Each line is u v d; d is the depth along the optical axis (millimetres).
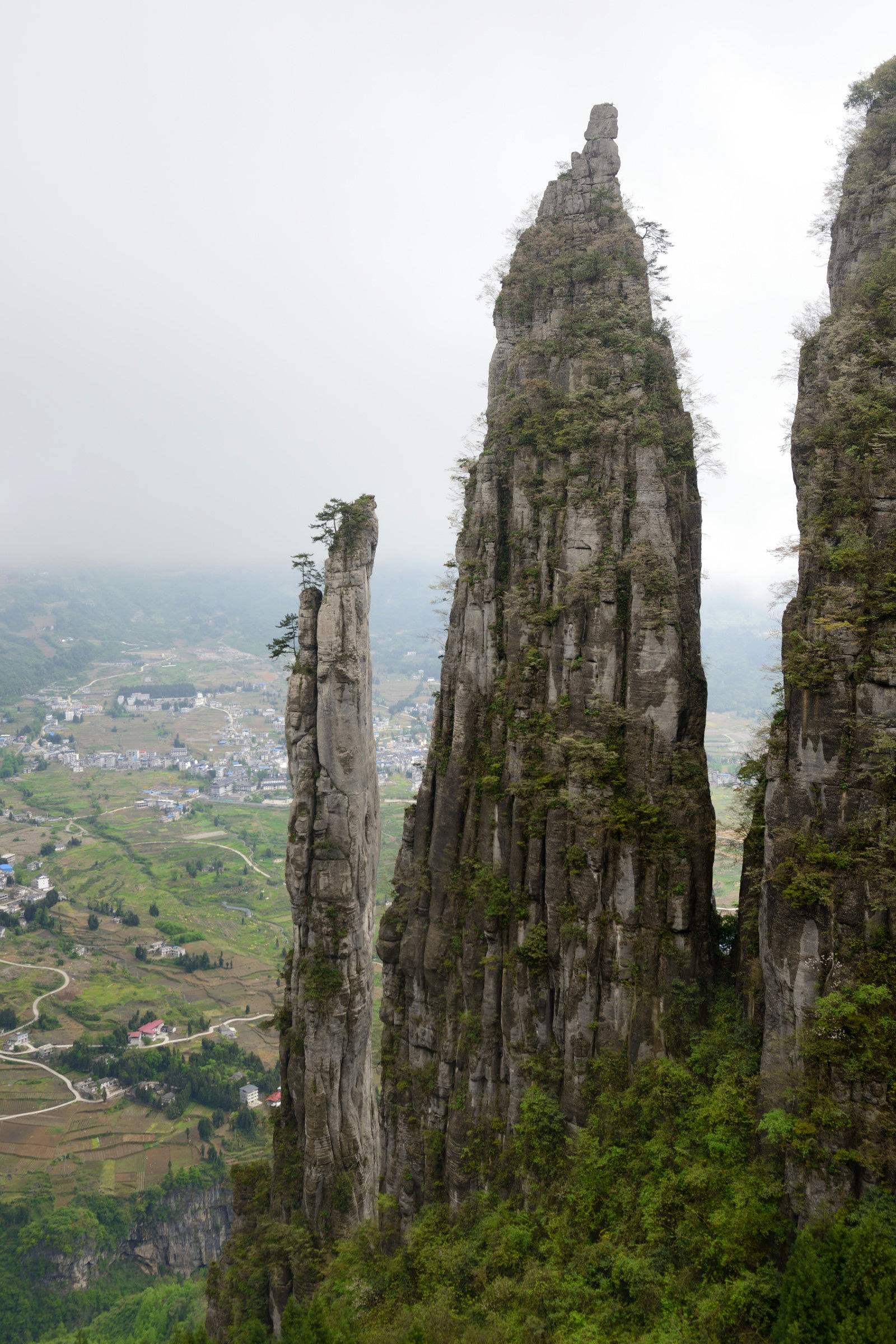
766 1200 39844
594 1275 43688
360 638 65562
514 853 55375
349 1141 64750
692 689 54625
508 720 57219
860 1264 34312
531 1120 51312
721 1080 45375
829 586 41844
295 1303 55844
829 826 40469
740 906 49719
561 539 56625
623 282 62531
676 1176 43969
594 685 54156
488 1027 55344
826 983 39594
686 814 51344
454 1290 48406
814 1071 39156
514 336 65438
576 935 51344
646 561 53844
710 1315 37844
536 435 59750
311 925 65250
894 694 39438
